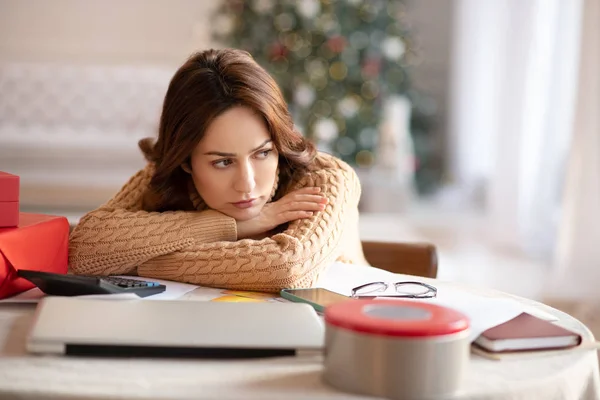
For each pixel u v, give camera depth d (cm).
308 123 543
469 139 613
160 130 133
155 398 75
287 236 124
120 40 614
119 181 449
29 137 498
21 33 605
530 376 82
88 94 545
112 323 89
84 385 78
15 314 104
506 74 460
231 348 86
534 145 437
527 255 436
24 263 113
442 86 692
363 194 519
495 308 99
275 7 547
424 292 113
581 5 354
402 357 74
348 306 81
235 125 123
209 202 132
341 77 557
